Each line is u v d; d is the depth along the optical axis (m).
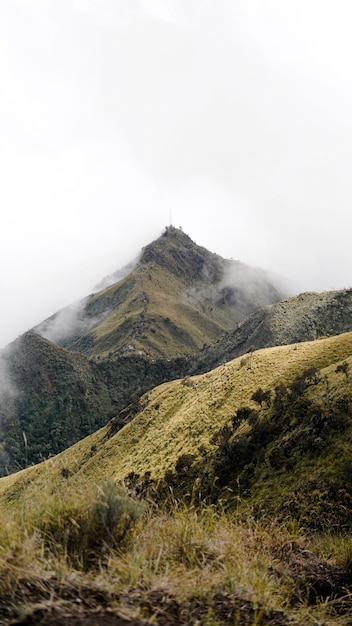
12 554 2.59
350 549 4.70
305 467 38.19
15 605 2.23
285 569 4.04
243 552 3.80
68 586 2.50
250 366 77.81
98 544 3.25
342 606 3.55
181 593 2.74
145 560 3.04
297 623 2.98
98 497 3.48
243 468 44.47
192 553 3.48
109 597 2.49
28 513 3.38
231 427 59.44
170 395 92.00
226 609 2.81
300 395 53.91
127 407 111.00
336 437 39.38
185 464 50.78
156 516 3.92
